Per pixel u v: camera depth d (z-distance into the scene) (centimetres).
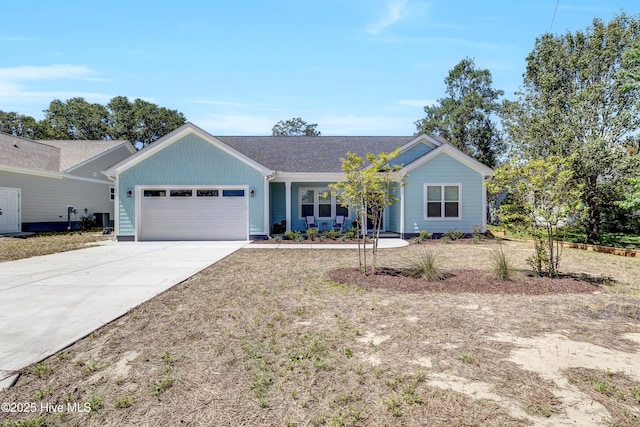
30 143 2253
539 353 382
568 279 745
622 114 1450
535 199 775
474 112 3300
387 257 1095
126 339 425
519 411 274
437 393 300
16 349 390
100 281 745
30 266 930
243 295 630
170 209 1600
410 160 1836
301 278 775
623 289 675
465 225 1633
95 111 4253
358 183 791
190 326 470
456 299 601
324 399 294
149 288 682
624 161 1346
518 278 743
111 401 292
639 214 1808
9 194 1855
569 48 1758
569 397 294
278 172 1655
